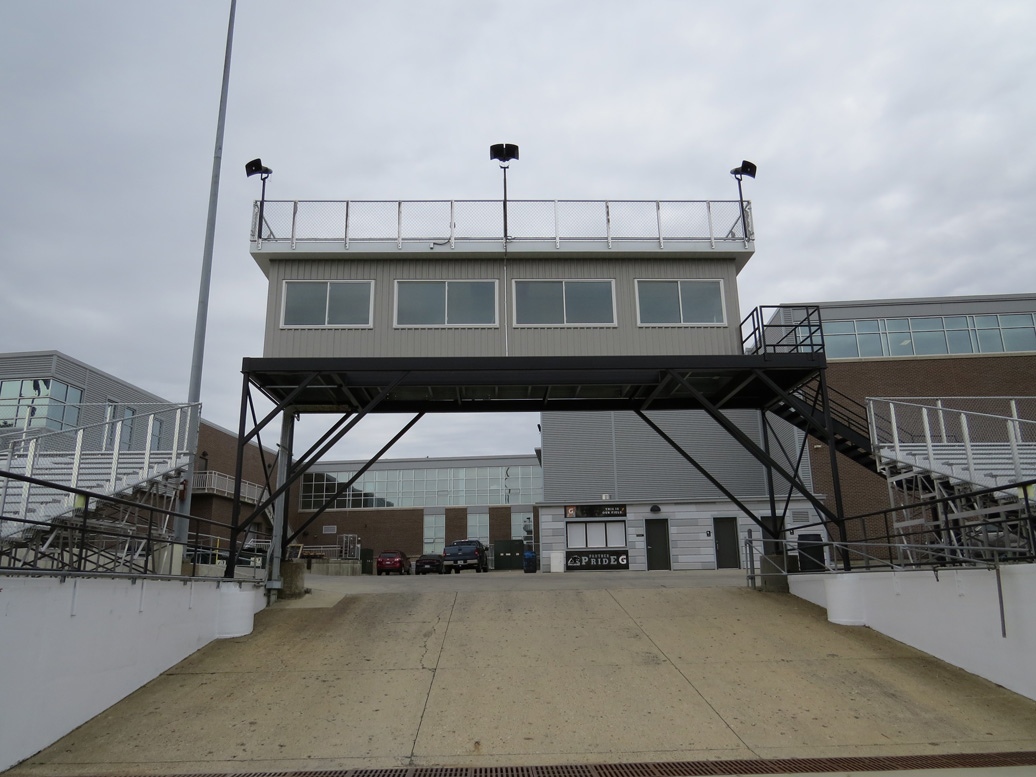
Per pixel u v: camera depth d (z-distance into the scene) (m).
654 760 8.50
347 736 9.29
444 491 59.12
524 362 17.77
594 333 18.83
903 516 26.23
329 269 18.98
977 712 9.80
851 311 38.19
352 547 52.50
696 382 19.78
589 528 39.38
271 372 17.50
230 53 21.30
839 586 14.63
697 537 38.62
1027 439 32.88
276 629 14.52
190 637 12.87
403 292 18.91
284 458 19.64
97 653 10.09
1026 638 10.28
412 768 8.34
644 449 40.09
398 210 19.11
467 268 19.12
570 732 9.37
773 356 17.81
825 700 10.38
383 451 19.52
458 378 18.33
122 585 10.77
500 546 51.28
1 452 18.36
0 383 35.19
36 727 8.80
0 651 8.25
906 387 36.62
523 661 12.24
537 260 19.23
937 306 37.88
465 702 10.41
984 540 13.78
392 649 13.01
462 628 14.31
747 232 19.38
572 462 40.19
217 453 47.97
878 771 7.99
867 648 12.82
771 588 17.78
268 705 10.36
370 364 17.44
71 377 36.34
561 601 16.58
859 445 18.75
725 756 8.59
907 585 13.07
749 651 12.73
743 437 17.86
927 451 17.81
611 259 19.34
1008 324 37.56
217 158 20.28
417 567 43.91
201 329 18.66
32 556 15.77
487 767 8.35
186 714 10.05
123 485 15.69
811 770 8.07
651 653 12.66
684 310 19.12
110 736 9.31
